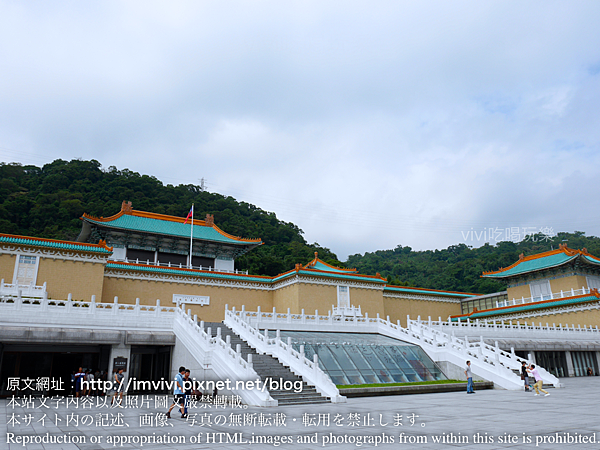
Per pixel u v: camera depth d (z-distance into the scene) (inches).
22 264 1583.4
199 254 2564.0
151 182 5428.2
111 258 2268.7
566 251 2439.7
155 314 1285.7
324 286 2132.1
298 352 1152.8
